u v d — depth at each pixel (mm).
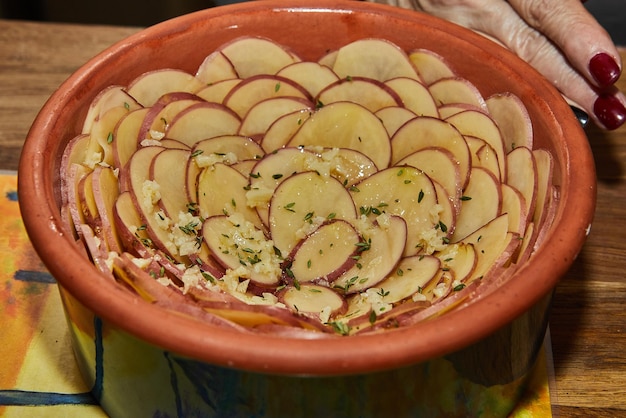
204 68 694
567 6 719
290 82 684
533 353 610
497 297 538
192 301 560
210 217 615
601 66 701
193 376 551
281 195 628
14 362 639
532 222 620
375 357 518
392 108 670
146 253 587
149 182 617
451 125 649
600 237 720
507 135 672
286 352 516
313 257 612
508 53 675
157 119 653
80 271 540
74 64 836
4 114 791
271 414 560
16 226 708
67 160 618
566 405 633
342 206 629
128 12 1303
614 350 658
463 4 783
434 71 696
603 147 784
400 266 609
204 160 633
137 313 527
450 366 555
